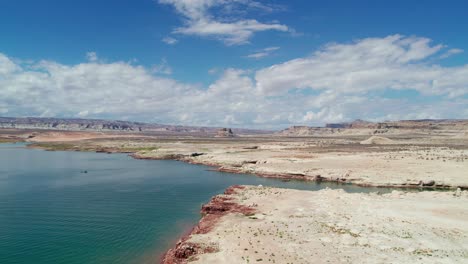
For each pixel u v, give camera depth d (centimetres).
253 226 3478
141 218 4366
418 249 2795
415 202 4453
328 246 2894
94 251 3241
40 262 2998
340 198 4803
